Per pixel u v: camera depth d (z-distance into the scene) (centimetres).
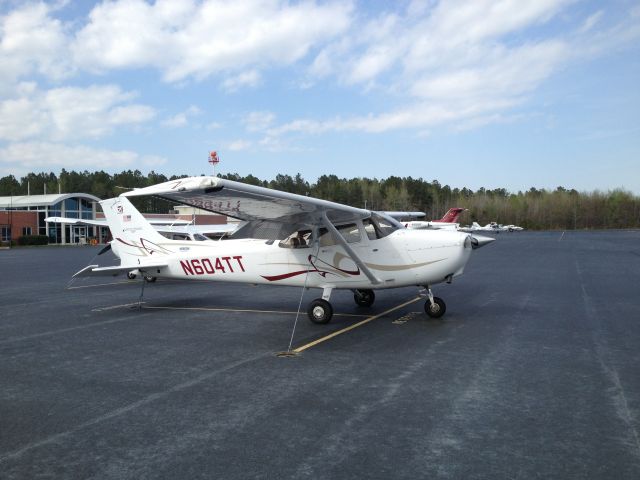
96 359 617
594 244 3981
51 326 844
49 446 363
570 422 398
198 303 1109
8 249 4309
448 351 639
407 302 1078
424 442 362
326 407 436
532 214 11450
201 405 445
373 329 788
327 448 353
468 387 489
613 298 1118
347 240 875
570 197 11875
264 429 388
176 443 365
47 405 450
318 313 835
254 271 940
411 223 2972
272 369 560
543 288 1312
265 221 898
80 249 4234
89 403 454
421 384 500
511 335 735
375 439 367
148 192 667
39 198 5488
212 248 983
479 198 12194
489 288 1323
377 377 525
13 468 329
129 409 437
